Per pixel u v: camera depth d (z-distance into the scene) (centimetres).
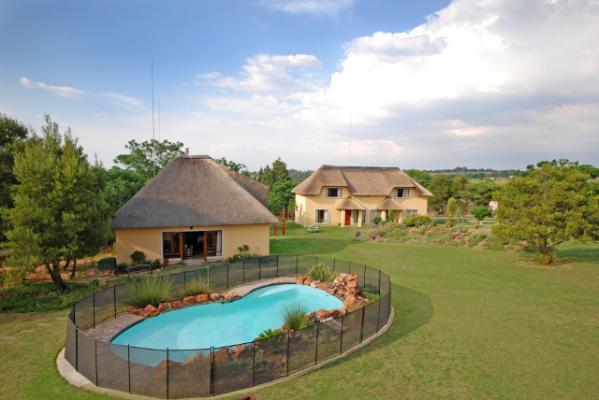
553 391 1041
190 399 1002
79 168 1889
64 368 1156
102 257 2805
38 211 1738
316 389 1048
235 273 2153
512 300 1848
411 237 3669
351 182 5062
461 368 1168
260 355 1087
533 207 2436
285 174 8000
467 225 4034
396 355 1257
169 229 2589
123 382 1033
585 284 2138
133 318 1578
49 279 2170
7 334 1415
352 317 1319
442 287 2077
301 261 2456
